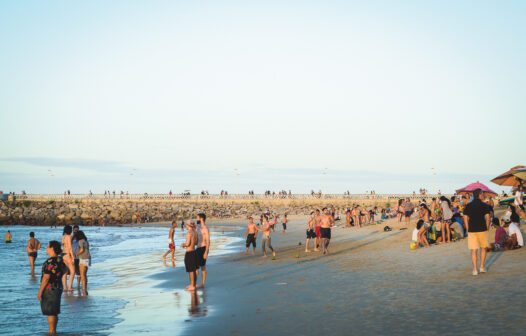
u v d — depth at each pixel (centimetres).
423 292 1085
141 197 11781
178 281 1622
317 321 897
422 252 1862
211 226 6869
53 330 938
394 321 852
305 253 2319
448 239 2041
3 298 1413
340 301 1067
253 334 838
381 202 10431
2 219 8419
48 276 934
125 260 2495
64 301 1298
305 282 1379
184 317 1022
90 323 1011
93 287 1573
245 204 11288
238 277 1602
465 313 861
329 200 11056
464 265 1405
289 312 993
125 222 8694
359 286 1242
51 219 8544
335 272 1545
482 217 1213
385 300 1037
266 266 1870
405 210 3553
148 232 5941
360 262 1759
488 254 1530
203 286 1448
